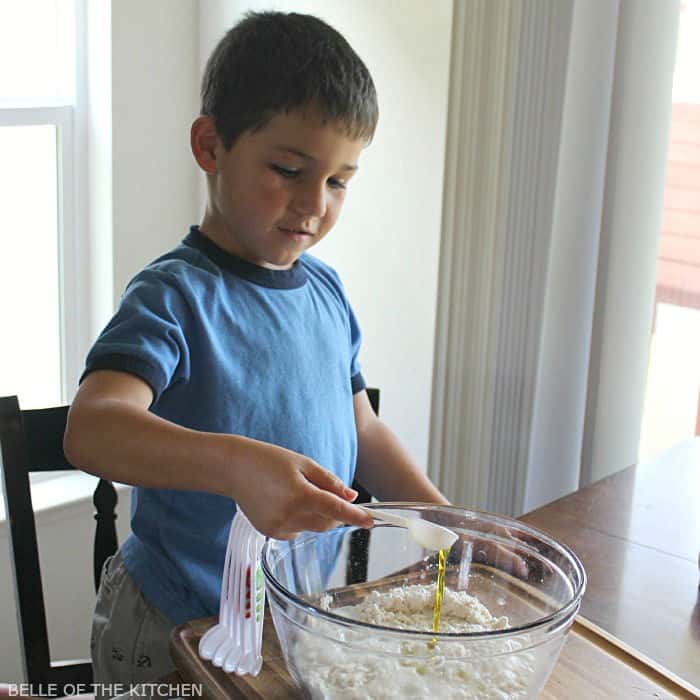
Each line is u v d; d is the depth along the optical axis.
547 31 1.54
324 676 0.66
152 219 1.95
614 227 1.62
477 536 0.84
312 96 0.88
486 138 1.61
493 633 0.64
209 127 0.97
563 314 1.71
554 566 0.79
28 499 1.10
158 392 0.85
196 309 0.93
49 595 1.84
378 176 1.76
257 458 0.70
